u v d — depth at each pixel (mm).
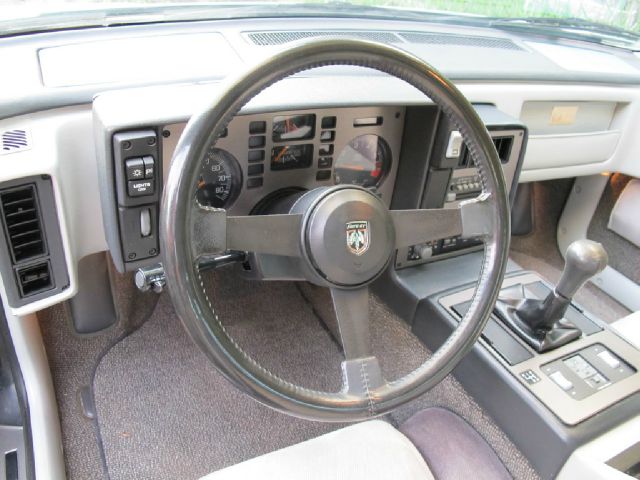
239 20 1320
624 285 1799
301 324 1620
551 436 1064
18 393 1204
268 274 944
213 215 710
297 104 986
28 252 919
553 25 1728
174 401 1387
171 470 1246
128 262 989
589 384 1138
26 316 1211
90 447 1268
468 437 1210
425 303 1397
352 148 1225
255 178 1131
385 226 815
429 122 1193
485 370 1198
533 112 1478
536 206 2064
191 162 654
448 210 879
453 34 1575
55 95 932
